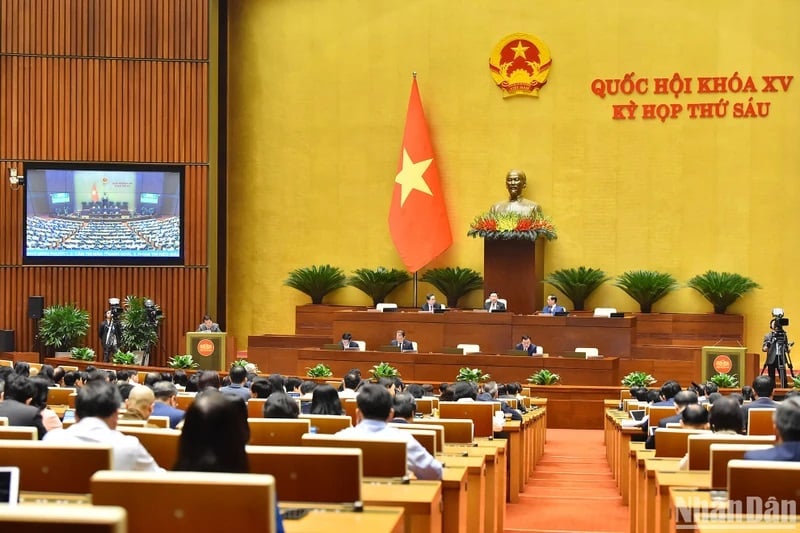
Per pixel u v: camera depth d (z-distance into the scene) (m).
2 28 24.16
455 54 24.95
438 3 25.05
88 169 24.05
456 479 5.59
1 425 5.78
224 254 25.61
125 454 4.52
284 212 25.45
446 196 24.89
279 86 25.47
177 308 24.38
